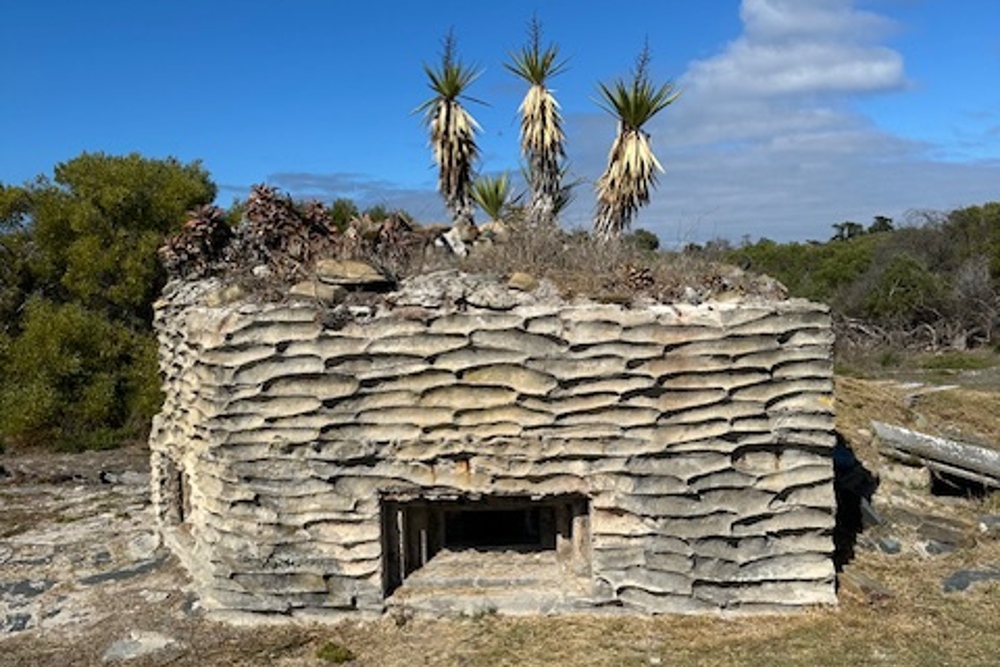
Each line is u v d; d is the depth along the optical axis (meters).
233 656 6.12
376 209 8.47
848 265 33.84
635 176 8.83
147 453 16.28
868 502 8.69
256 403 6.46
